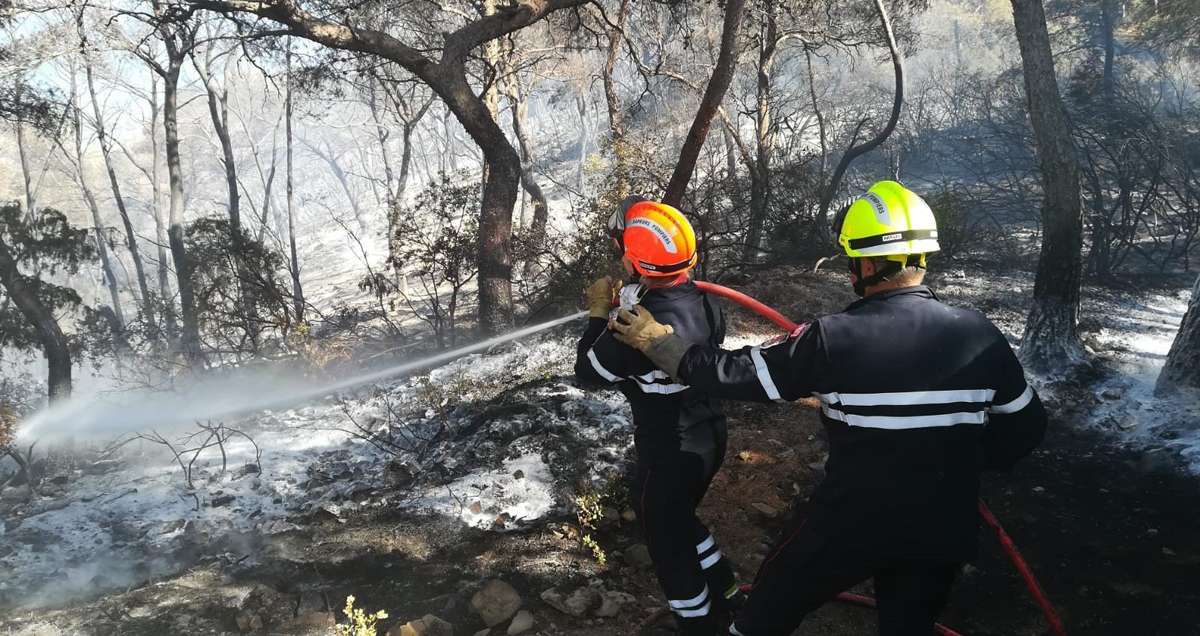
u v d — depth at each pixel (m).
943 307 2.51
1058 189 7.03
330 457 6.11
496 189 12.87
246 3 12.60
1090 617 3.86
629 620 3.87
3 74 13.76
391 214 13.92
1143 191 15.38
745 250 13.16
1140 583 4.11
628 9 20.12
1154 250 13.70
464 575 4.30
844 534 2.47
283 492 5.53
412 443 6.18
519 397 6.67
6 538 5.01
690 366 2.63
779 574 2.62
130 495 5.59
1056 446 5.84
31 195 27.28
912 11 20.88
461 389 7.16
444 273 13.43
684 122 24.28
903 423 2.41
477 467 5.57
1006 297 9.95
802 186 13.98
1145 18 29.23
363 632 3.68
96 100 26.98
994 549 4.50
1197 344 6.27
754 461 5.45
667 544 3.18
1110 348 7.87
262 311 13.87
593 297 3.36
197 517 5.17
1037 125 7.04
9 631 3.93
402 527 4.85
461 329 16.42
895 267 2.54
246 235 14.08
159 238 28.31
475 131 12.60
